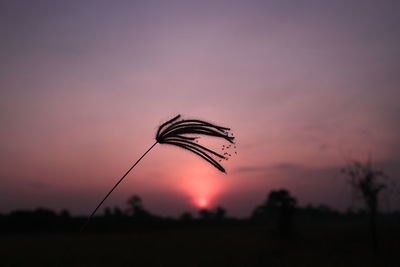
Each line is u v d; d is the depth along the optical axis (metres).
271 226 68.38
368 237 33.31
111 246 29.05
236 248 28.09
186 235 46.06
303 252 24.64
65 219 60.16
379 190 22.98
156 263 19.62
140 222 68.25
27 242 32.19
